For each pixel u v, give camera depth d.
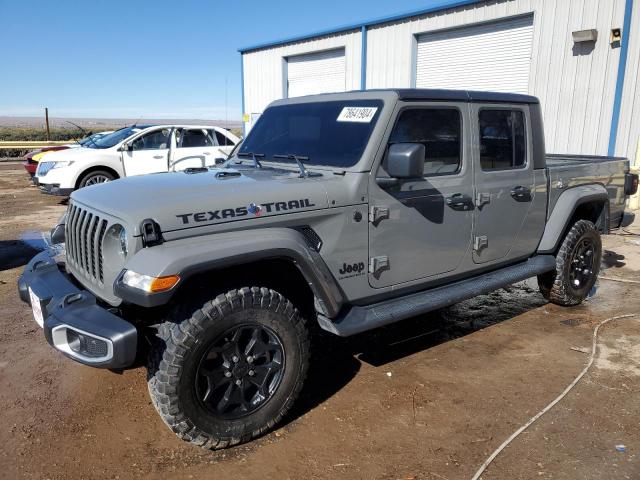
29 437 3.09
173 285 2.59
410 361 4.11
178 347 2.70
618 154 10.63
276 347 3.05
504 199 4.30
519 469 2.80
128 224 2.74
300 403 3.49
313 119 3.91
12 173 18.92
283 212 3.08
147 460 2.89
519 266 4.69
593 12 10.65
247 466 2.85
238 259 2.79
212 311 2.76
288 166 3.77
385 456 2.93
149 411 3.38
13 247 7.75
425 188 3.71
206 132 12.17
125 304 2.91
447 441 3.06
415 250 3.73
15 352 4.18
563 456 2.91
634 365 4.00
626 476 2.74
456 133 3.93
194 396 2.79
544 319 5.00
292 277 3.27
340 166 3.49
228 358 2.90
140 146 11.48
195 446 3.02
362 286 3.49
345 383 3.76
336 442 3.06
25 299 3.54
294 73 18.19
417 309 3.63
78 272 3.32
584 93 11.00
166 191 3.03
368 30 15.18
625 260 7.07
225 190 3.04
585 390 3.62
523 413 3.34
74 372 3.88
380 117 3.48
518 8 11.84
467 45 13.16
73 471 2.80
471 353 4.25
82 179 10.98
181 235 2.79
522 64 12.16
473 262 4.19
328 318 3.30
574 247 5.04
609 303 5.43
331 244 3.30
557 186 4.86
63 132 40.97
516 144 4.45
